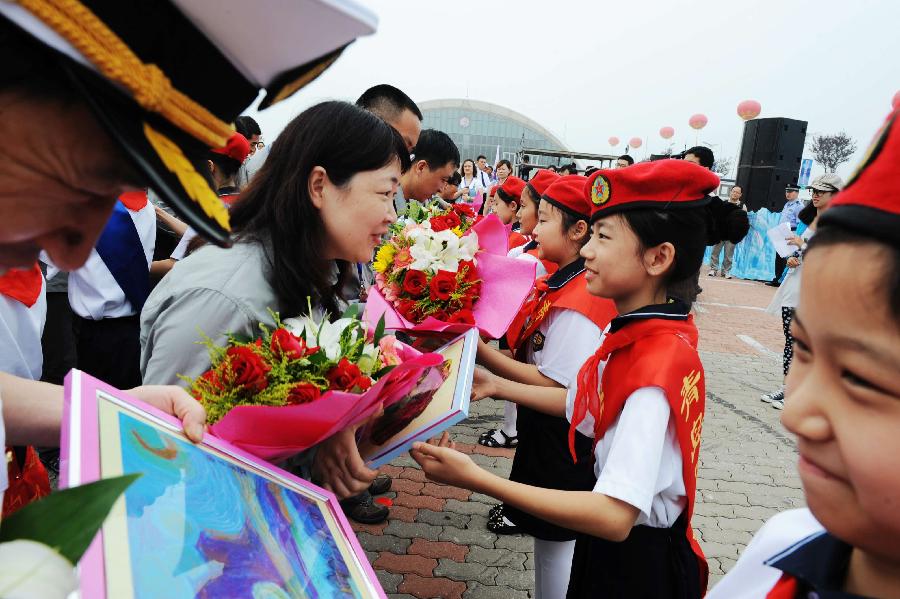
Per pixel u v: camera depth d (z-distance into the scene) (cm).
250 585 78
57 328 338
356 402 113
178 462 87
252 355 119
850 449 52
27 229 62
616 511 136
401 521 356
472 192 1330
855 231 50
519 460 238
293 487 111
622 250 165
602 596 159
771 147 1673
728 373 708
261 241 149
